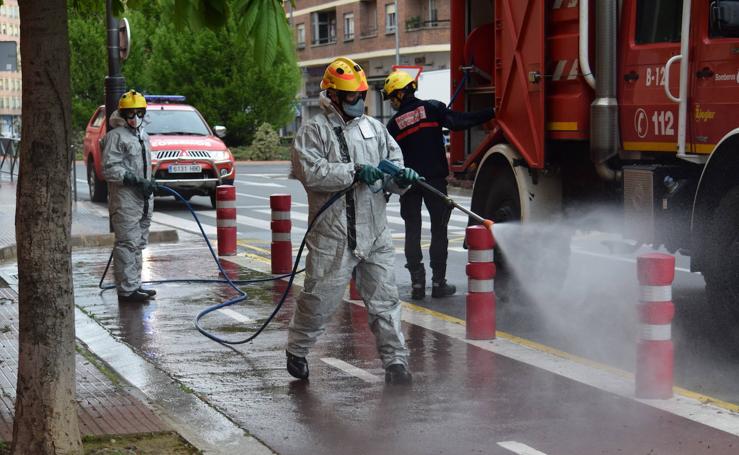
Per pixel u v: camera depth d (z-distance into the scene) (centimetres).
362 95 691
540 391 702
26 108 509
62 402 526
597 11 923
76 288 1166
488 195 1096
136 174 1060
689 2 837
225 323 961
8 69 1828
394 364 719
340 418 648
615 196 970
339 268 696
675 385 725
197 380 749
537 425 625
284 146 5394
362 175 676
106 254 1467
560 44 971
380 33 6038
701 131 834
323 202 692
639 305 676
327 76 687
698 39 834
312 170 678
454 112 1048
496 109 1065
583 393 694
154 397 702
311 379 747
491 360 794
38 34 504
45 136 509
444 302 1066
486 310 866
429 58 5772
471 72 1156
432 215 1068
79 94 5366
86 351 842
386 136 705
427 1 5719
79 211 2117
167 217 2100
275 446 595
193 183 2216
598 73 928
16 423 528
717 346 842
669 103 869
